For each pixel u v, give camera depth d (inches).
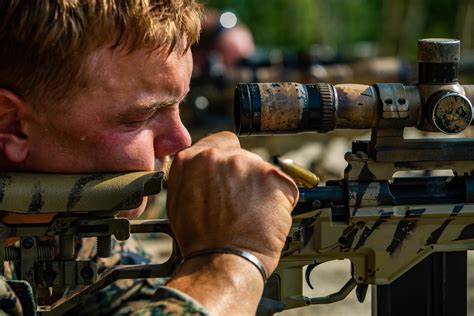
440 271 100.9
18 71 83.6
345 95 93.5
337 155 341.4
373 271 98.1
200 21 90.0
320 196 96.9
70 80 83.7
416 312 101.1
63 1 81.4
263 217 80.6
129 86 85.2
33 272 88.0
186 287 77.2
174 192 83.4
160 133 89.6
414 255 98.0
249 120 92.0
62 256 88.2
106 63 84.0
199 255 79.6
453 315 101.5
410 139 95.9
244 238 79.7
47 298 103.6
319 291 198.2
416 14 505.0
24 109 85.4
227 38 343.9
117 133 86.7
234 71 316.8
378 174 96.2
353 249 97.7
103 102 85.1
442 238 98.4
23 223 87.6
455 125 94.0
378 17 553.9
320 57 321.4
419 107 94.2
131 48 84.0
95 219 87.2
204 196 81.7
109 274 93.1
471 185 97.1
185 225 81.8
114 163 87.4
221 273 77.9
